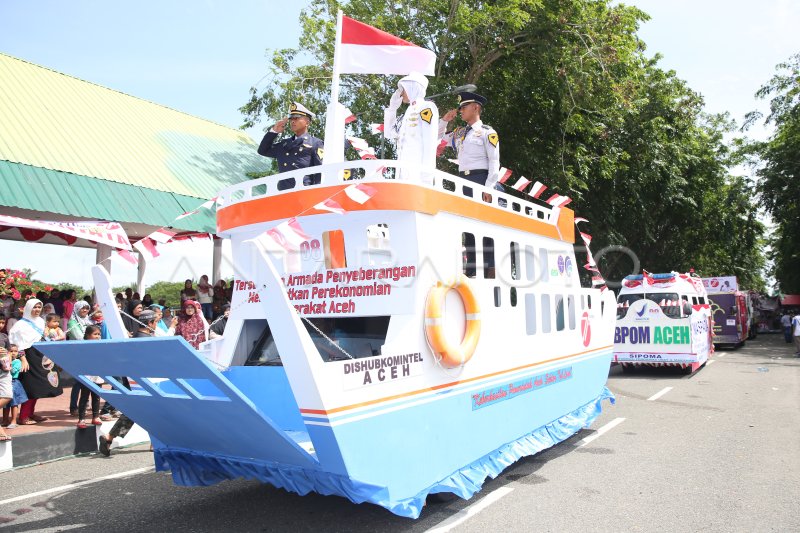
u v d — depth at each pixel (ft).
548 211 24.85
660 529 15.74
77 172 40.50
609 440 26.32
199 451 16.02
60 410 32.22
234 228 17.78
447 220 16.89
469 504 17.67
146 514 17.19
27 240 43.73
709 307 63.16
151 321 26.43
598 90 56.70
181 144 54.29
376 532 15.43
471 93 23.73
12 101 44.32
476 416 17.48
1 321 27.48
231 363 18.07
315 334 17.71
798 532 15.53
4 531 15.99
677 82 73.67
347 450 12.54
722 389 41.60
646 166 68.49
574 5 51.70
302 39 55.93
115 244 15.57
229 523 16.28
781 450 24.21
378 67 21.25
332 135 19.95
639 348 49.73
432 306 15.42
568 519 16.43
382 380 13.76
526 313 21.40
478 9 52.11
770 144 92.53
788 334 91.81
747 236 102.27
